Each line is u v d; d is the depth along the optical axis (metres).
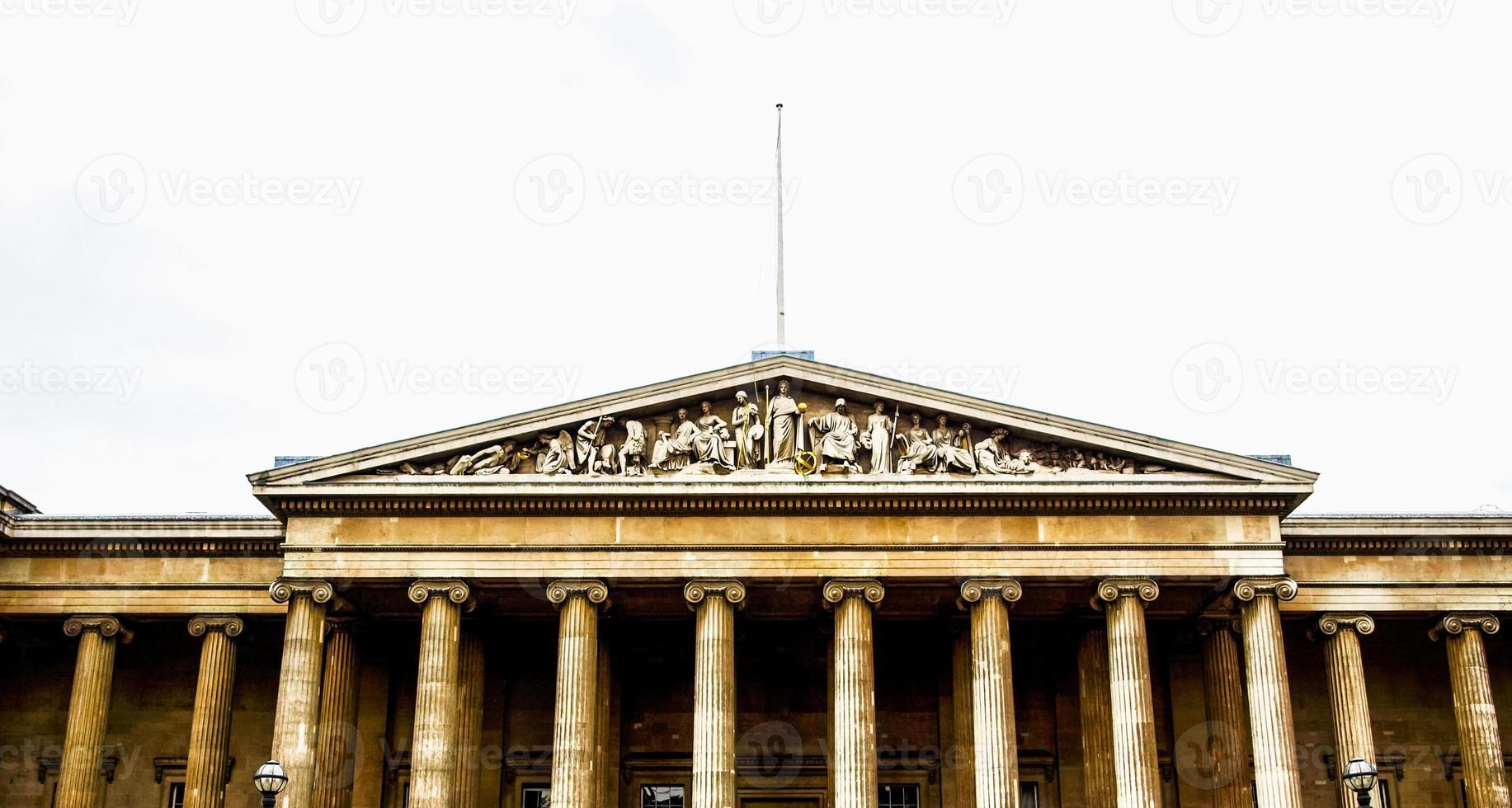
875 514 61.44
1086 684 65.31
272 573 67.62
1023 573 60.62
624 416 62.97
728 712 59.25
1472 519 66.12
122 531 67.50
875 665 71.44
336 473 61.50
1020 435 62.56
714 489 60.84
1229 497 61.19
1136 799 58.09
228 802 69.44
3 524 67.00
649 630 70.62
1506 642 71.75
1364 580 66.00
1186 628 67.25
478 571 60.78
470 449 62.41
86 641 66.75
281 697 59.28
